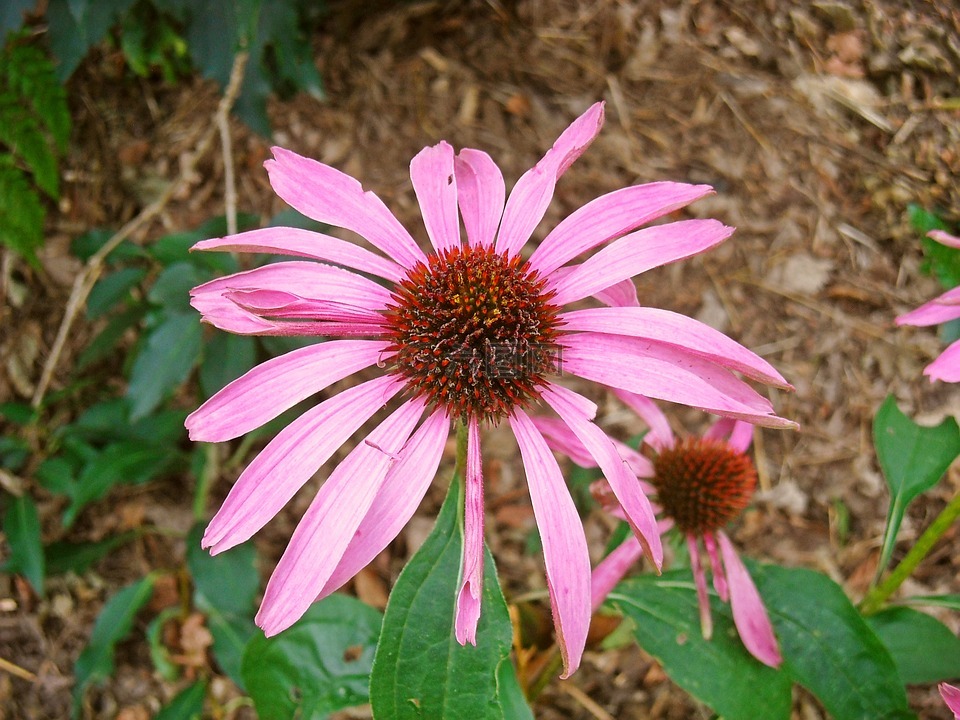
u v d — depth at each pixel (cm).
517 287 17
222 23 28
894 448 21
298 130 34
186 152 34
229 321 15
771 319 32
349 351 16
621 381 16
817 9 34
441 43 35
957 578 28
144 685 29
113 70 35
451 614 15
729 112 34
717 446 22
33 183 34
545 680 24
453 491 16
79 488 27
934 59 32
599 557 29
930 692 26
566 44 35
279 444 15
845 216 32
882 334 31
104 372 33
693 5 35
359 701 20
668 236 16
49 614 30
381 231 17
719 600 20
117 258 29
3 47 30
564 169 17
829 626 19
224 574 27
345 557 15
